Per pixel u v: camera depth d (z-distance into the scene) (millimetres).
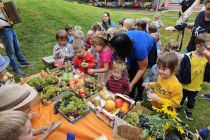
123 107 2572
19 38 7344
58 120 2494
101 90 3002
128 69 3566
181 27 5762
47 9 9523
